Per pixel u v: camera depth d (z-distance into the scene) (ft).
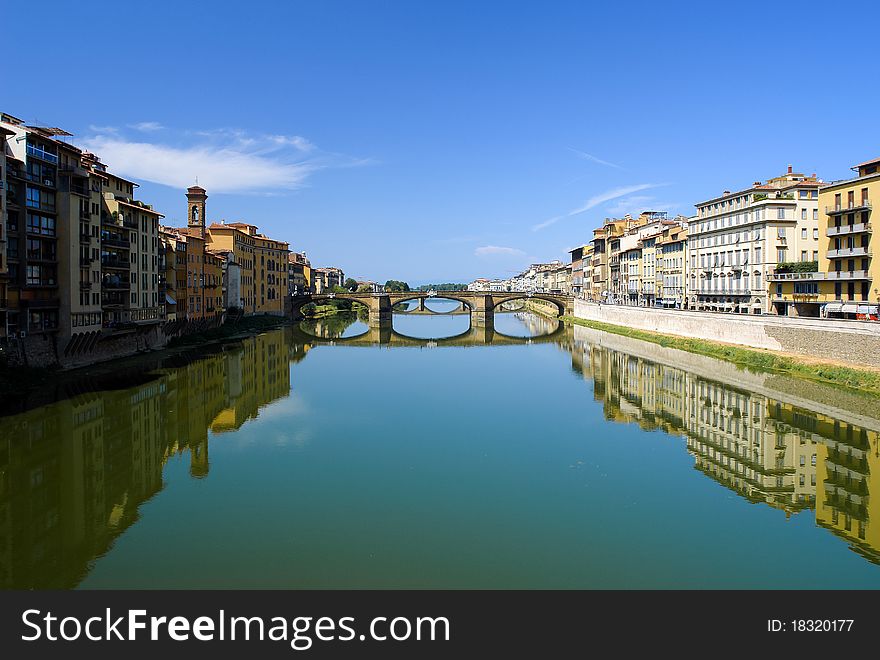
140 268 261.44
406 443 136.77
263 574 76.28
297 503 100.22
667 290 405.39
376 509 97.55
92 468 117.39
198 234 382.63
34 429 141.18
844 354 197.36
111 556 81.10
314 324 541.75
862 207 227.81
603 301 549.95
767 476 112.27
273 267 522.06
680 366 242.17
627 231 515.09
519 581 74.59
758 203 297.33
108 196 238.68
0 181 165.07
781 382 193.67
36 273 193.47
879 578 75.20
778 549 83.10
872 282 226.58
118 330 237.66
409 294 536.83
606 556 81.05
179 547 83.87
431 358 296.51
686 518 93.56
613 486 108.17
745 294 309.63
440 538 86.63
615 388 205.98
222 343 331.98
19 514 95.45
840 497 101.96
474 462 122.42
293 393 198.70
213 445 135.33
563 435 143.43
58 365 204.03
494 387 210.79
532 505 99.04
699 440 137.49
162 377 211.41
